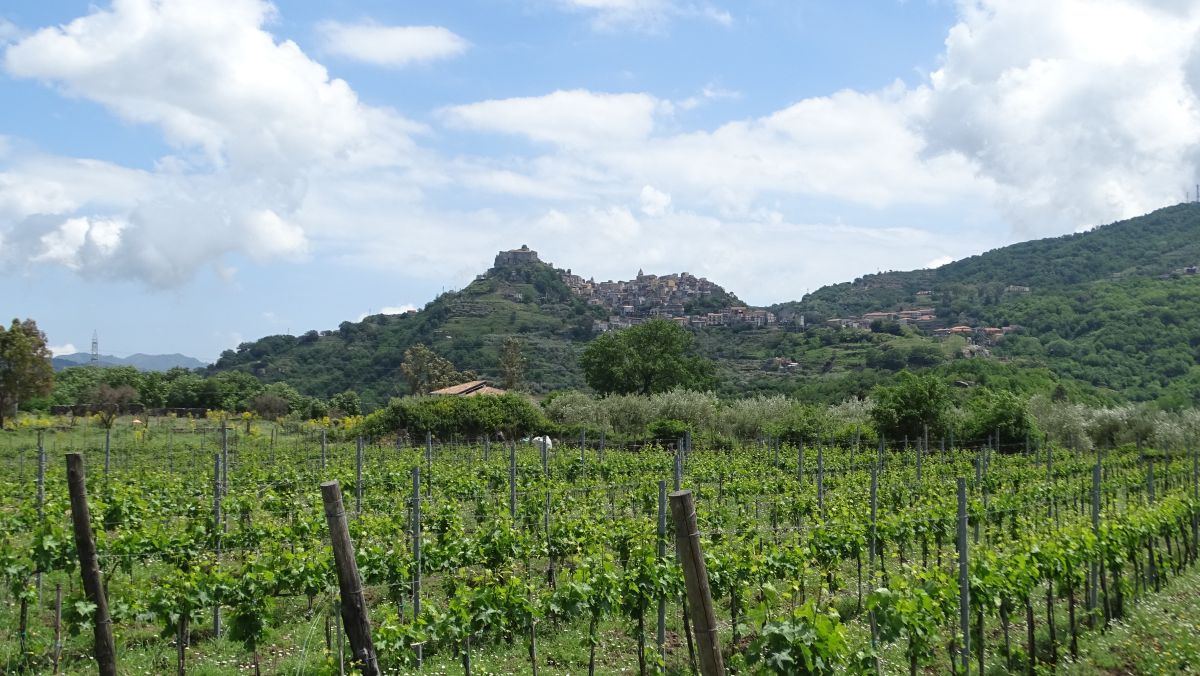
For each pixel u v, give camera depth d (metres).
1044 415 44.12
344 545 6.52
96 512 14.93
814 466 29.86
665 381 69.44
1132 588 13.88
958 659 10.70
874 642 8.66
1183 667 10.30
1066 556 11.20
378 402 98.81
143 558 12.73
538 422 47.25
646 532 12.58
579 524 14.77
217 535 13.63
